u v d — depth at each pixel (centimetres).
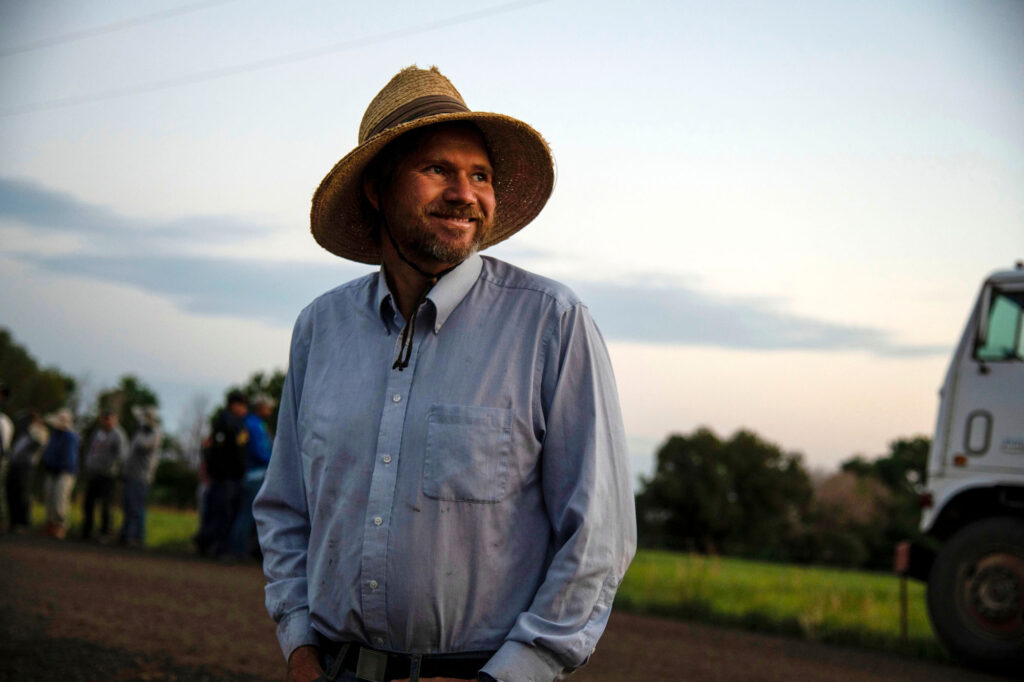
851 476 2914
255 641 608
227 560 1129
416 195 205
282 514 225
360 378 204
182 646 573
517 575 192
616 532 193
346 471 199
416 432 193
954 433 748
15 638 562
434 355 198
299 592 214
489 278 207
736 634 841
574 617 185
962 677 671
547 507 196
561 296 202
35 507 1934
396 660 191
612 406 201
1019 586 693
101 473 1379
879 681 627
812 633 855
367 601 191
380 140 206
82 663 511
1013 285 744
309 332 226
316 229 238
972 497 743
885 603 983
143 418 1323
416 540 189
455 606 188
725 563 1443
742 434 2984
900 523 2712
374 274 221
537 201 239
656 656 678
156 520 1994
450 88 221
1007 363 734
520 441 193
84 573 891
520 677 178
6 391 1407
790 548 2772
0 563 905
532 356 196
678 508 2917
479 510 189
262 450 1148
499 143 228
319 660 204
